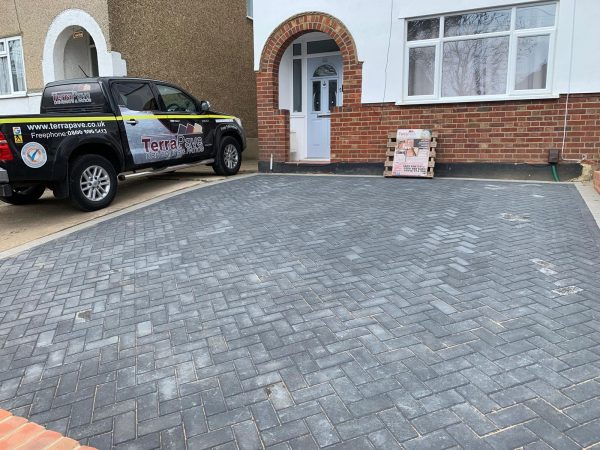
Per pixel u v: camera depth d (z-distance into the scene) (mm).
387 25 9664
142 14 11828
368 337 3285
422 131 9594
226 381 2910
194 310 3887
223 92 15047
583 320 3361
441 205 6930
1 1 12453
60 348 3449
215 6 14391
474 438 2311
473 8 8953
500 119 9117
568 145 8734
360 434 2393
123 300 4188
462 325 3371
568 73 8508
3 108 13227
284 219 6500
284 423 2514
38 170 6781
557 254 4676
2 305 4273
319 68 11953
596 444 2227
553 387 2650
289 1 10484
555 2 8477
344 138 10438
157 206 7770
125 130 8141
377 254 4910
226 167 10586
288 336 3375
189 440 2439
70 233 6469
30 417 2707
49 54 12078
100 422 2625
